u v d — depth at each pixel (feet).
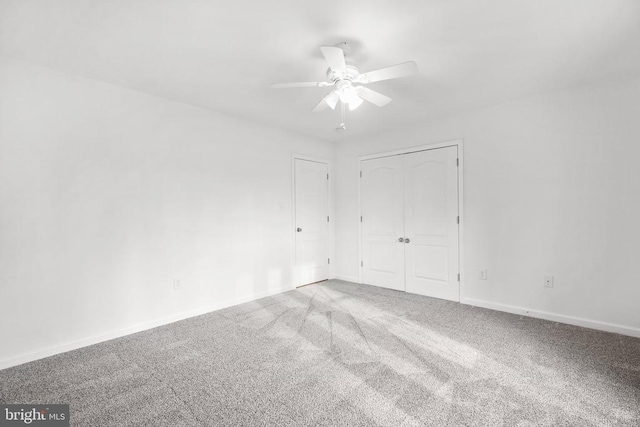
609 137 8.78
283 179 13.66
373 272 14.57
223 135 11.47
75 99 8.16
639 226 8.39
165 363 7.18
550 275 9.77
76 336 8.07
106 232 8.65
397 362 7.11
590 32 6.41
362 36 6.55
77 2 5.40
